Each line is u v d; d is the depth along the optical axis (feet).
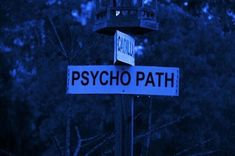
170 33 41.39
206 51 41.24
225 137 38.78
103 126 34.86
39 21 31.94
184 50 39.17
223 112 39.27
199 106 37.50
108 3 16.83
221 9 50.78
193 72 38.86
